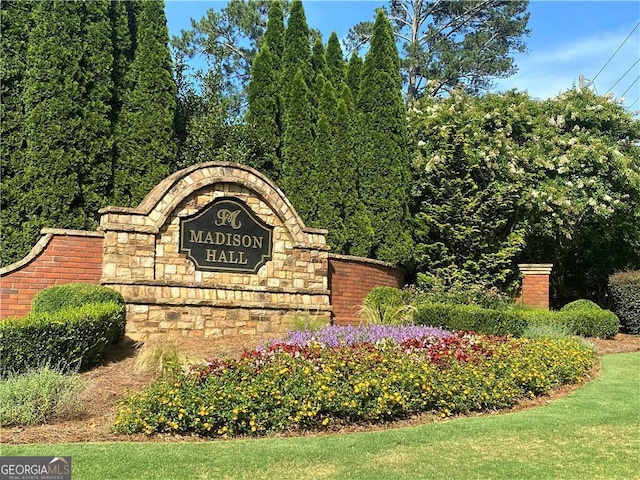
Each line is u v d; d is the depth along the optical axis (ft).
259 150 55.26
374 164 56.49
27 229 42.14
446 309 44.21
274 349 28.25
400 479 18.93
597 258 77.71
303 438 23.20
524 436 24.06
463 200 58.13
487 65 103.50
